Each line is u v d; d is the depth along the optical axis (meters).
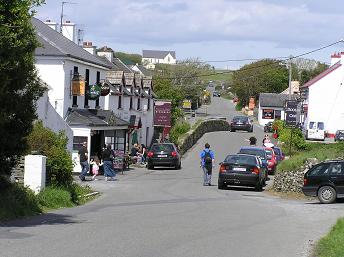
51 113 35.72
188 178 39.59
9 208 17.20
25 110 17.42
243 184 31.77
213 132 85.06
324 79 81.94
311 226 17.98
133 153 51.47
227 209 22.28
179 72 113.12
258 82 136.75
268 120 112.81
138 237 14.41
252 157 32.59
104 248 12.66
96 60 46.75
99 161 41.00
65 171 23.58
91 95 43.72
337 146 40.47
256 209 22.67
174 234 15.17
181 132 69.75
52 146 23.45
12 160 18.14
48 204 20.75
